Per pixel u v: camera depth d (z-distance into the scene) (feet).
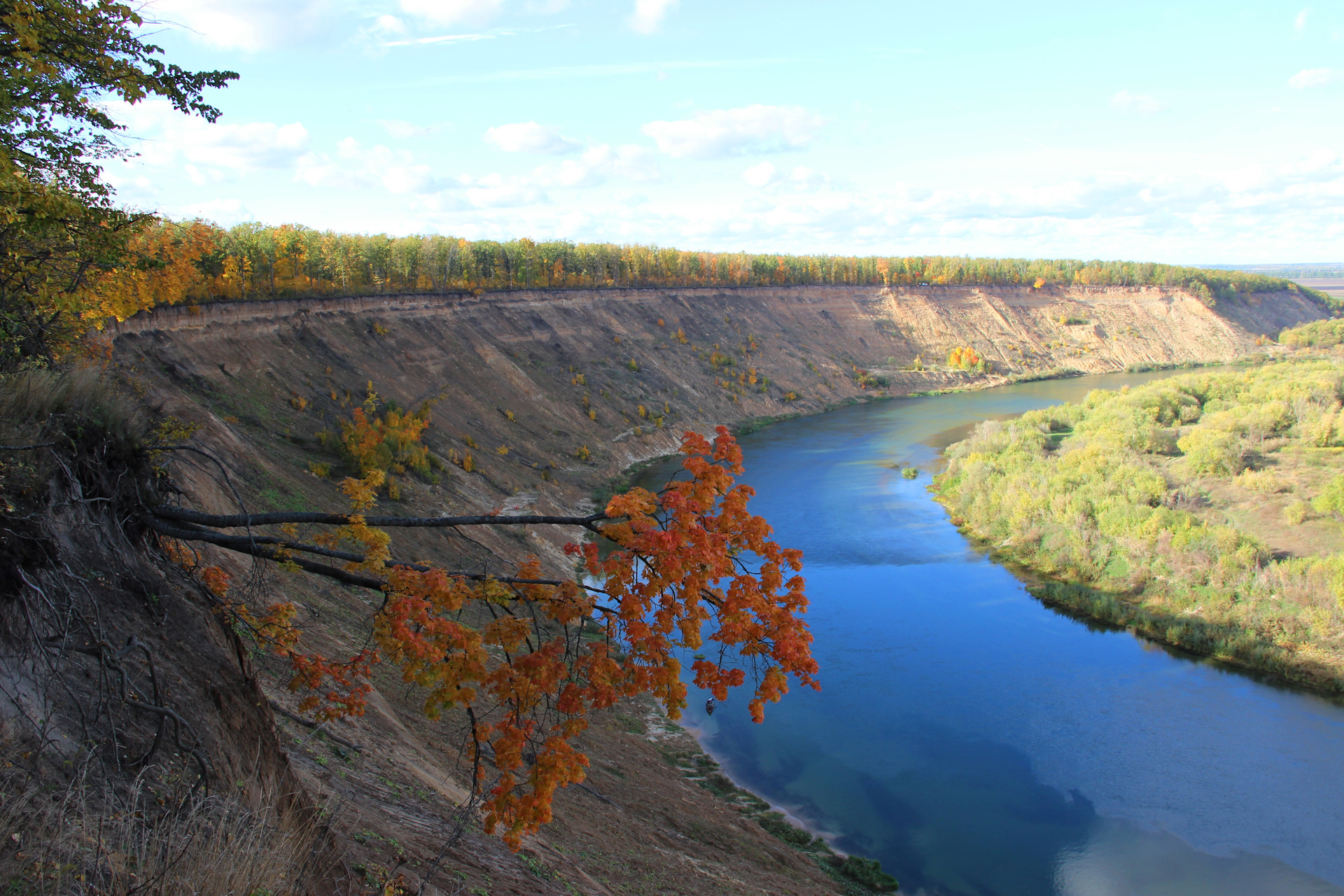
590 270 418.10
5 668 17.22
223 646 23.79
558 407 255.29
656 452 265.13
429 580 18.81
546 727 47.06
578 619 19.13
